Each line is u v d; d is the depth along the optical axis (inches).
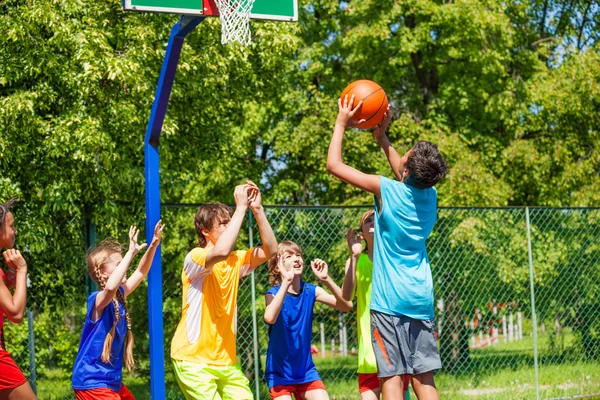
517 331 458.0
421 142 164.1
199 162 472.1
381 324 162.9
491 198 538.9
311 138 569.0
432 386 165.3
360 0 576.7
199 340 171.0
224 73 434.0
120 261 189.9
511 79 585.9
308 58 597.6
